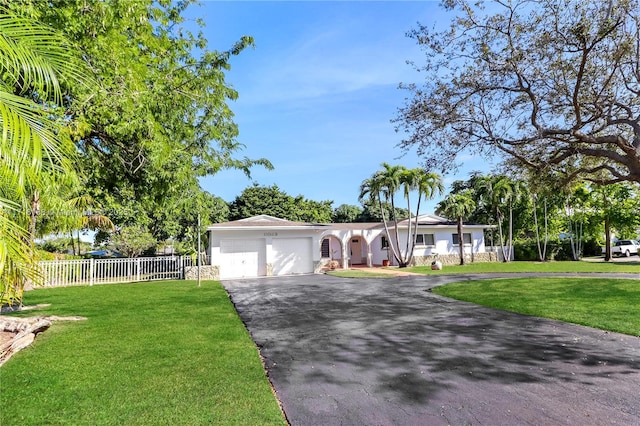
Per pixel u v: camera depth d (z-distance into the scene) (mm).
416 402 3836
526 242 33500
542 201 30766
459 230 27344
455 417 3484
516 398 3895
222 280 18656
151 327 7363
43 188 3721
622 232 28297
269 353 5746
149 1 7164
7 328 6738
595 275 16750
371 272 22109
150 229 30125
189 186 9344
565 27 7816
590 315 8047
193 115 10188
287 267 22047
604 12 7445
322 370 4902
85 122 6039
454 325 7543
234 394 3982
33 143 2900
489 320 7996
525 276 17125
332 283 16531
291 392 4148
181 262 19734
